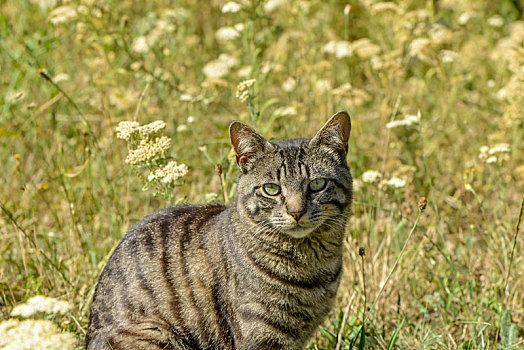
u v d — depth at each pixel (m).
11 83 8.66
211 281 4.66
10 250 6.44
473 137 8.03
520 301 5.88
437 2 11.52
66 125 8.49
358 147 8.06
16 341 3.68
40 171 7.72
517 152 8.26
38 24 9.87
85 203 7.09
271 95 9.54
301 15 9.48
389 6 9.01
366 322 5.32
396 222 6.85
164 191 5.54
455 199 6.91
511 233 6.50
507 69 9.66
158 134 5.52
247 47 8.31
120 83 8.88
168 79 8.71
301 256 4.62
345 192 4.87
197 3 11.38
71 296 5.61
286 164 4.68
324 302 4.75
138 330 4.55
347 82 8.97
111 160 7.26
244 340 4.55
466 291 6.02
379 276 6.12
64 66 9.59
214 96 7.81
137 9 10.77
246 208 4.72
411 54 8.94
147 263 4.75
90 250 6.38
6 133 7.01
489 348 5.28
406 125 7.02
